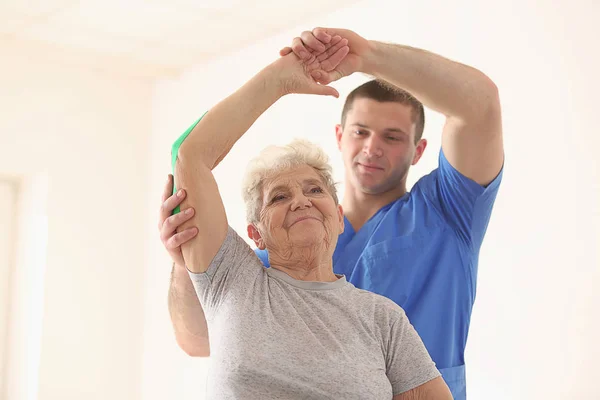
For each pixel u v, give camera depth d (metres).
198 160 1.24
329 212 1.28
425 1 3.41
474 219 1.72
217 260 1.22
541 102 2.89
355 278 1.71
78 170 4.99
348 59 1.46
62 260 4.86
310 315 1.16
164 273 5.00
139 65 4.95
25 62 4.80
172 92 5.15
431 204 1.76
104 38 4.52
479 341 3.02
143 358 5.11
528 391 2.82
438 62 1.51
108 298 5.03
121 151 5.20
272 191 1.28
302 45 1.38
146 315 5.13
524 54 2.97
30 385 4.76
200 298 1.24
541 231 2.84
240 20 4.18
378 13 3.66
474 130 1.59
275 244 1.26
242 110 1.29
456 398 1.65
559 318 2.74
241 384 1.08
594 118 2.69
